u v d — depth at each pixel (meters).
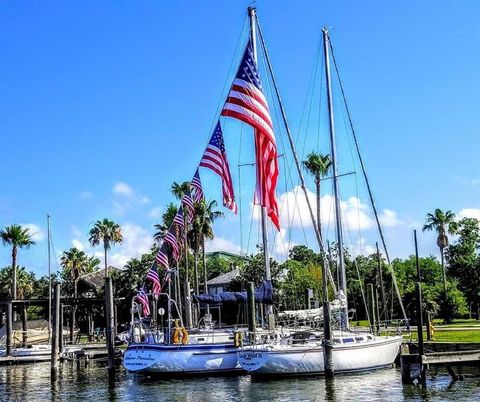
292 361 33.41
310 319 40.09
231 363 36.41
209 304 37.94
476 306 101.00
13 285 87.69
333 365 33.19
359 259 92.12
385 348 35.72
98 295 91.62
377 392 29.05
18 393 35.75
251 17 40.59
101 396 32.59
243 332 36.84
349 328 39.19
